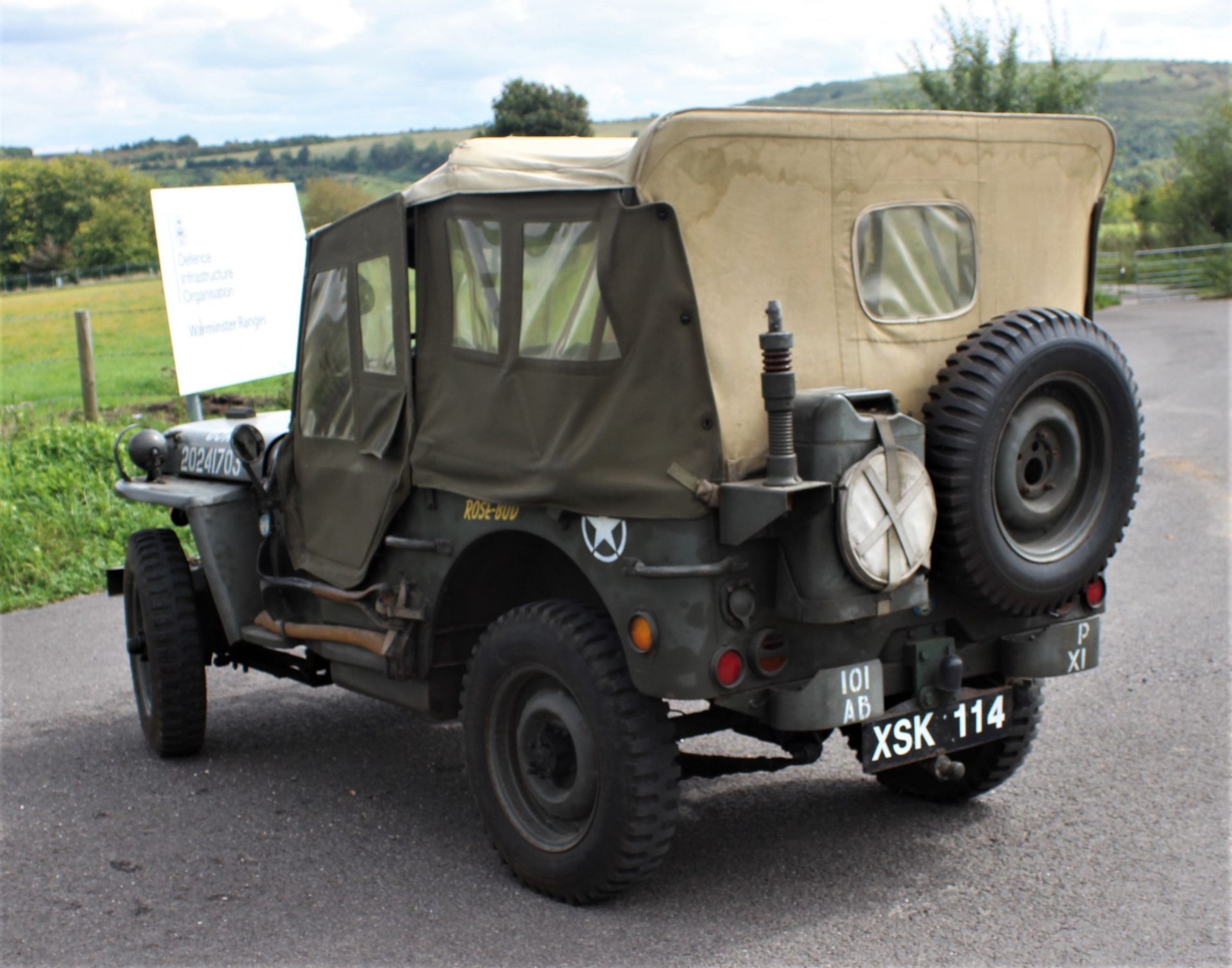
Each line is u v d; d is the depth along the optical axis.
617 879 4.14
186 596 6.05
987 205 4.54
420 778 5.75
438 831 5.11
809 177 4.09
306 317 5.49
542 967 3.91
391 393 4.90
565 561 4.75
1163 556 9.17
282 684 7.40
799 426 3.87
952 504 4.04
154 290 39.84
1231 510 10.52
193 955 4.09
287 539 5.64
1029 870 4.48
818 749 4.39
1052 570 4.27
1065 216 4.79
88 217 64.31
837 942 4.00
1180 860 4.50
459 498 4.63
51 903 4.54
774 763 4.50
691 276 3.79
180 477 6.58
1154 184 54.53
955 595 4.36
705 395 3.81
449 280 4.57
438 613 4.86
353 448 5.20
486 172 4.41
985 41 25.02
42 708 7.03
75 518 10.63
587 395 4.04
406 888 4.55
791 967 3.85
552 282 4.14
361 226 4.98
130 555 6.23
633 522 3.96
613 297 3.91
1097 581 4.64
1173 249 45.28
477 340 4.47
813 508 3.83
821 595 3.86
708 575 3.83
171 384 19.36
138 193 66.12
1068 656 4.57
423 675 4.98
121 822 5.31
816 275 4.14
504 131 43.84
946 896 4.30
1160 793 5.12
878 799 5.23
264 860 4.86
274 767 5.96
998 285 4.60
